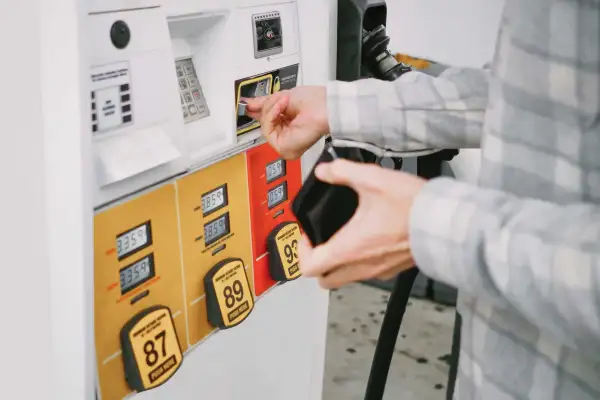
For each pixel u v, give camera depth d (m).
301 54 1.12
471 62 2.52
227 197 0.98
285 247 1.10
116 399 0.81
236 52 0.97
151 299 0.85
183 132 0.86
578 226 0.48
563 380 0.60
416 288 2.61
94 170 0.73
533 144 0.61
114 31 0.75
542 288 0.48
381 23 1.42
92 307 0.73
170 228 0.87
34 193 0.72
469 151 1.90
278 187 1.10
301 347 1.27
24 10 0.68
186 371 0.95
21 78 0.69
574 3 0.56
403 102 0.90
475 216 0.52
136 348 0.81
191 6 0.87
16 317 0.77
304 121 0.96
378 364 1.23
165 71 0.82
